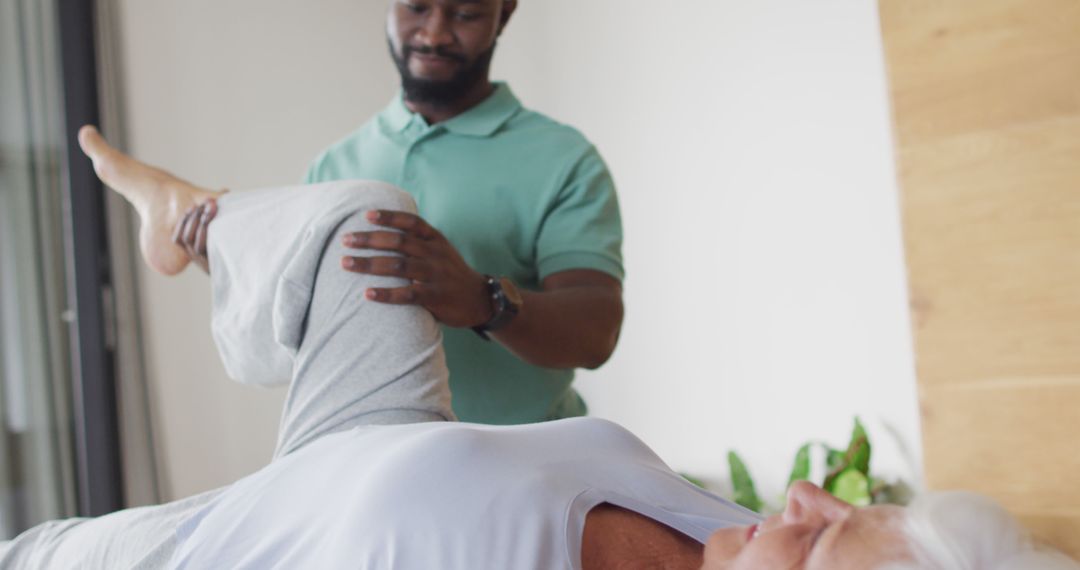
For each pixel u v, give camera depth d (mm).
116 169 1468
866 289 2711
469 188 1604
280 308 1279
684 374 3166
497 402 1609
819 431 2816
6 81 2758
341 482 1076
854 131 2732
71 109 2846
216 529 1135
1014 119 1803
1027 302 1794
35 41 2814
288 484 1135
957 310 1857
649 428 3273
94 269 2832
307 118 3635
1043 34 1777
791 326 2885
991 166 1823
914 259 1898
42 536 1386
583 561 999
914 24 1895
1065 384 1764
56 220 2818
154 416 3076
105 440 2824
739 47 3010
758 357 2967
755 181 2973
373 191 1315
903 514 944
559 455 1106
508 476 1010
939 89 1871
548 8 3574
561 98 3545
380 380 1243
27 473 2727
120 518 1306
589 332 1464
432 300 1275
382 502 993
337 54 3738
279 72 3582
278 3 3605
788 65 2889
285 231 1322
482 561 953
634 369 3314
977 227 1838
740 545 1008
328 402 1249
